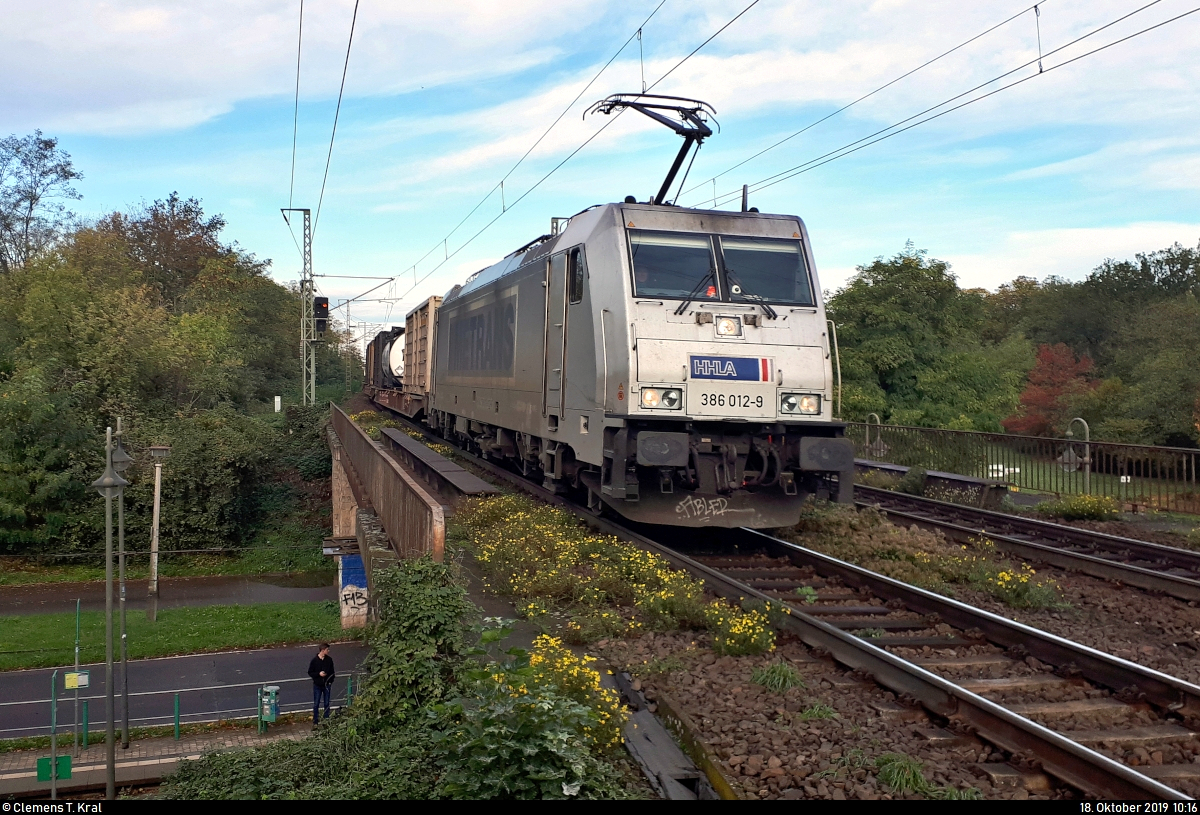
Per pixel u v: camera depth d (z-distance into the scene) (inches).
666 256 410.6
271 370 2381.9
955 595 341.4
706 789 187.6
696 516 407.5
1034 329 2085.4
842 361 1216.2
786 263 425.1
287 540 1259.2
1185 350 1244.5
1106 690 239.5
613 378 396.5
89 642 835.4
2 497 1117.7
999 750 197.5
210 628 880.9
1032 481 672.4
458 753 184.5
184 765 323.9
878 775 184.9
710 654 265.6
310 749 280.2
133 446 1226.6
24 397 1146.0
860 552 395.9
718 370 394.0
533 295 540.1
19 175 1852.9
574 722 188.1
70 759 549.6
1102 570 381.7
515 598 327.6
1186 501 552.4
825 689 236.5
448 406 844.6
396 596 276.7
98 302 1425.9
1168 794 162.9
